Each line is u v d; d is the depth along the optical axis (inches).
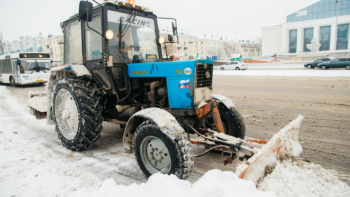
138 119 129.4
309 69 893.8
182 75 129.8
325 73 674.8
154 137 115.7
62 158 150.3
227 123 154.7
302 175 113.3
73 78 163.9
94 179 120.3
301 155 146.9
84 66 162.6
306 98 330.3
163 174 105.6
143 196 91.7
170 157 109.3
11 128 217.2
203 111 134.5
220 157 145.2
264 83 521.7
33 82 597.9
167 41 180.1
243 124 152.8
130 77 153.8
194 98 127.9
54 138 190.5
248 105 300.8
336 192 102.3
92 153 158.2
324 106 279.1
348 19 1705.2
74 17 169.6
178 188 91.0
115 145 173.5
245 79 632.4
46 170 130.5
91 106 151.2
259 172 102.0
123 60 153.7
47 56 628.1
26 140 180.4
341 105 280.7
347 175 121.3
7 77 648.4
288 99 328.8
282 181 106.7
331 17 1759.4
